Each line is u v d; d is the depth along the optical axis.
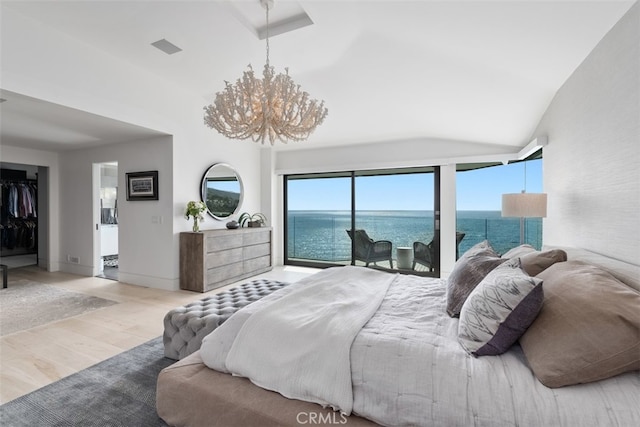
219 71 3.43
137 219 4.24
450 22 2.19
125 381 1.89
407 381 1.11
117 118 3.17
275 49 2.88
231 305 2.23
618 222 1.79
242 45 2.84
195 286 3.95
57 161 5.14
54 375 1.96
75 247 4.99
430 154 4.71
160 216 4.05
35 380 1.90
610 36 1.85
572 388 0.99
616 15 1.72
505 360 1.16
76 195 4.95
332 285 2.10
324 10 2.32
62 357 2.19
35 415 1.58
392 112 3.95
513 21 2.00
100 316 3.03
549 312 1.16
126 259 4.36
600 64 1.99
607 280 1.19
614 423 0.89
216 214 4.66
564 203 2.67
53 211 5.11
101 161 4.63
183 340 2.06
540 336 1.12
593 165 2.10
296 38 2.70
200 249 3.92
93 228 4.79
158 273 4.09
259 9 2.43
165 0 2.27
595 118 2.06
